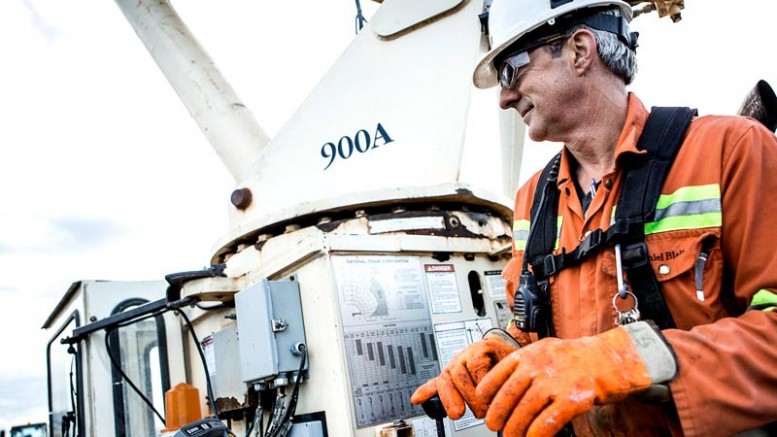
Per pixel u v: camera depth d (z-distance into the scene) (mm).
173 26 3109
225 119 2939
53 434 3795
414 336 1995
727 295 1082
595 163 1310
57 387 3697
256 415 2039
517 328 1425
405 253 2092
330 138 2457
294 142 2508
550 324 1280
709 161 1079
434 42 2391
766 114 1301
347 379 1810
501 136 3529
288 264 2049
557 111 1273
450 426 1975
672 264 1071
